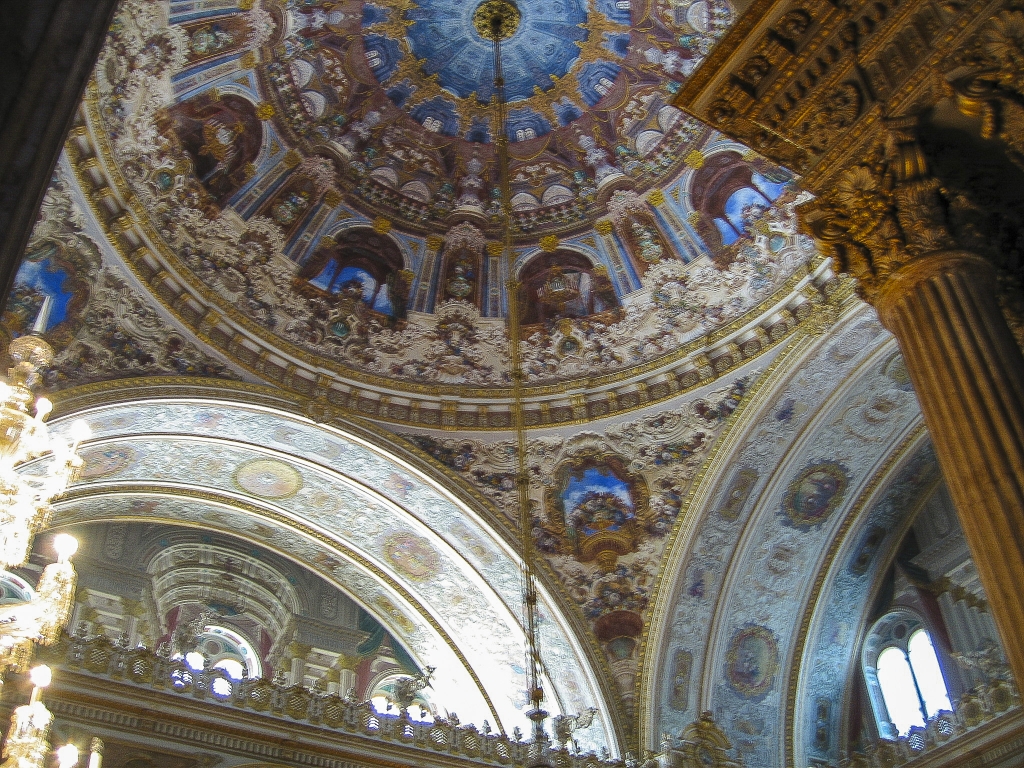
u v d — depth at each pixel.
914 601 20.84
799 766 20.16
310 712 15.66
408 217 20.86
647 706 19.36
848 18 9.21
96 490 18.55
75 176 15.87
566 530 20.45
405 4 19.33
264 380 18.75
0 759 12.28
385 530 20.75
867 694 21.03
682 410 20.08
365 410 19.69
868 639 21.44
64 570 11.21
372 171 20.48
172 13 16.58
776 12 9.33
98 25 4.94
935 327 8.44
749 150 19.19
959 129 9.12
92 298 16.72
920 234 8.81
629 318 20.61
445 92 20.56
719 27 18.25
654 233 20.56
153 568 19.42
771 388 19.22
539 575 20.06
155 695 14.37
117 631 18.22
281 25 18.38
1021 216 9.31
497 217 21.23
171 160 17.66
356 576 21.33
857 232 9.28
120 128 16.48
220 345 18.23
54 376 16.16
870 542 21.30
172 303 17.66
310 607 20.95
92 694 13.82
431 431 20.08
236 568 20.52
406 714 16.66
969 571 20.14
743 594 20.62
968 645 19.52
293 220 19.59
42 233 15.78
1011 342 8.24
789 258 19.05
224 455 19.30
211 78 17.94
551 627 20.22
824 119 9.43
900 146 8.99
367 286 20.30
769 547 20.62
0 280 4.30
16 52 4.48
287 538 20.92
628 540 20.38
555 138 20.95
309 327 19.45
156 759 14.01
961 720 17.64
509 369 20.66
